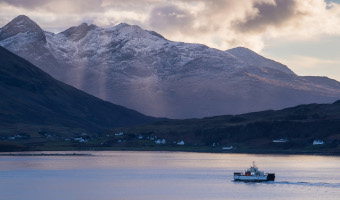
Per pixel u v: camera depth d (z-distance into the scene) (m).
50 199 183.25
